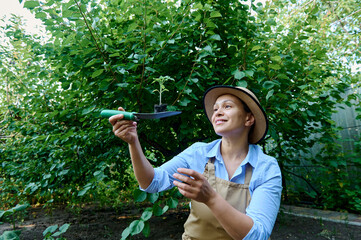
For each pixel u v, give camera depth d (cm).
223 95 135
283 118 308
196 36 287
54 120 347
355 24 662
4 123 391
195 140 366
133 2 253
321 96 343
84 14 226
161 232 344
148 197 219
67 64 292
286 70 299
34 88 336
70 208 486
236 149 130
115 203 484
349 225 374
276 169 117
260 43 317
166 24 276
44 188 331
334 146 486
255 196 108
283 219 402
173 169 137
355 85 516
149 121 303
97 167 297
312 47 334
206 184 88
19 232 224
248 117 130
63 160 325
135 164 119
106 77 261
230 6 304
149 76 265
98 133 309
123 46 293
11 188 428
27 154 362
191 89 271
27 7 210
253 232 87
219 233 115
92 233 348
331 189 480
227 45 306
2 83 451
